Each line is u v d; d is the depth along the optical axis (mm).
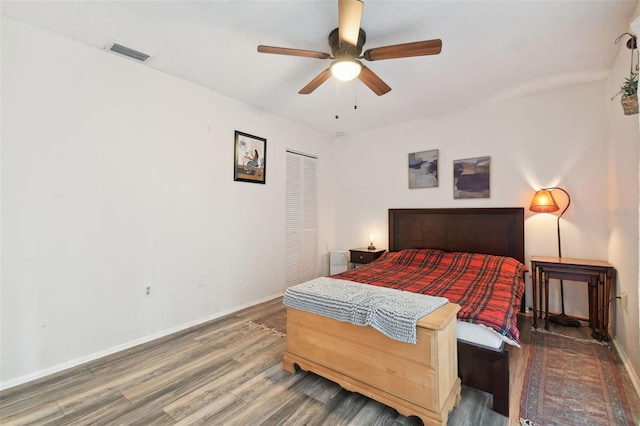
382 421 1625
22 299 2033
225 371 2135
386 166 4496
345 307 1789
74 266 2256
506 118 3518
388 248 4438
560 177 3211
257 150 3701
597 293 2689
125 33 2178
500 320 1770
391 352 1646
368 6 1858
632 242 2117
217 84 3039
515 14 1950
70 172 2236
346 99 3422
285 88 3133
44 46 2117
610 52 2432
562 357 2305
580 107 3100
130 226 2568
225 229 3348
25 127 2039
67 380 2031
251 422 1618
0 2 1839
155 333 2730
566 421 1604
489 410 1696
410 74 2797
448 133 3932
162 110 2777
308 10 1923
